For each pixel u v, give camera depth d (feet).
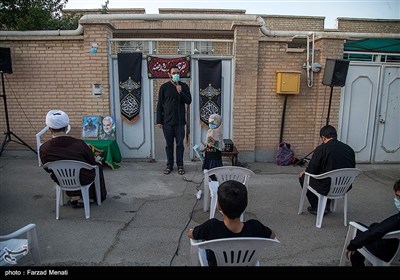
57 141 12.66
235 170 12.54
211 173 12.65
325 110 21.90
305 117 22.20
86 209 13.00
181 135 19.06
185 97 18.63
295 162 21.90
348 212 14.40
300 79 21.67
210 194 13.65
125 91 21.16
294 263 10.22
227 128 22.09
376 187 17.98
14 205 14.29
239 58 20.89
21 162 20.99
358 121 22.50
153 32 30.12
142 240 11.44
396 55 25.46
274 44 21.18
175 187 17.04
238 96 21.33
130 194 15.92
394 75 22.17
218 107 21.36
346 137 22.63
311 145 22.57
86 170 12.78
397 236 7.70
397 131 22.90
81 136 21.36
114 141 20.70
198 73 21.24
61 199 14.24
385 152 23.13
